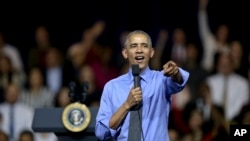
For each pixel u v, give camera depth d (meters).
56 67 30.38
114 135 14.36
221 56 29.03
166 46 30.92
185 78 14.28
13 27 33.19
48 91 29.06
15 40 33.00
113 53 31.45
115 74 30.30
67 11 33.41
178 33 30.88
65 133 16.77
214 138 25.66
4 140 25.61
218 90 28.56
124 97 14.49
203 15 32.22
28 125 28.03
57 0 33.53
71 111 16.75
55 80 30.17
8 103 28.00
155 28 33.00
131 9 33.31
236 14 32.09
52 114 16.86
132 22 33.31
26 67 31.27
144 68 14.51
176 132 25.61
